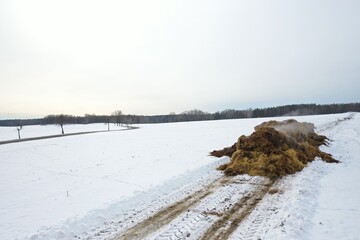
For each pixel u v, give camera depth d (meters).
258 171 10.41
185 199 8.16
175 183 9.85
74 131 81.06
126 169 14.70
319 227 5.91
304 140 15.70
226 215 6.77
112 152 23.17
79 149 27.53
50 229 6.47
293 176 9.92
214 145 23.16
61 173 15.16
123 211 7.48
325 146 16.47
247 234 5.71
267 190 8.55
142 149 23.80
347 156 13.62
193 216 6.82
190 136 34.75
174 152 20.06
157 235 5.92
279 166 10.44
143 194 8.70
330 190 8.31
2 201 10.12
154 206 7.73
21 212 8.59
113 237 6.00
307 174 9.99
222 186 9.27
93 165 17.02
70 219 6.98
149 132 51.22
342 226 5.93
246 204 7.44
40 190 11.48
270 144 11.54
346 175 10.01
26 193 11.14
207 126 58.88
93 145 31.14
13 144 38.81
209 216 6.77
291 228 5.68
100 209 7.45
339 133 23.91
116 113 134.12
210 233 5.86
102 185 11.45
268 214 6.66
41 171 16.36
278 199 7.67
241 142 12.33
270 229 5.81
